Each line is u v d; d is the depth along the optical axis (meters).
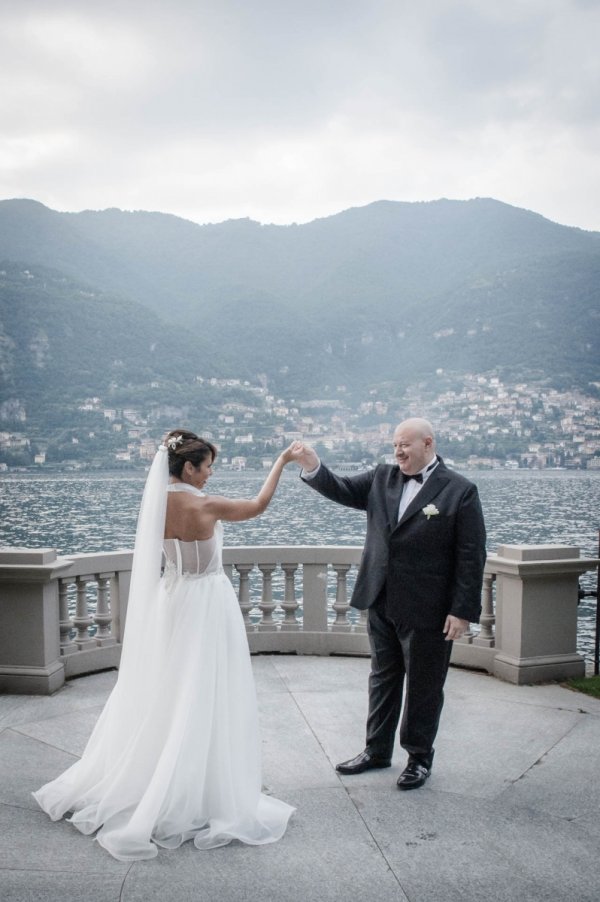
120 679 3.06
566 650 5.12
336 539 48.28
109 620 5.46
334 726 4.18
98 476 135.12
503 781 3.42
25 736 3.99
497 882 2.53
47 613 4.82
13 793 3.26
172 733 2.86
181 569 3.07
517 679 4.96
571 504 71.31
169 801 2.80
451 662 5.45
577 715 4.36
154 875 2.56
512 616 5.05
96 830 2.89
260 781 3.03
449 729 4.11
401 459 3.44
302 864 2.65
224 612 3.05
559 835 2.89
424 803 3.18
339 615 5.82
